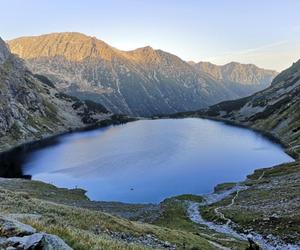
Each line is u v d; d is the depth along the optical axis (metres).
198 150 186.62
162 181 124.12
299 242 46.50
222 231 59.28
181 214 77.56
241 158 162.88
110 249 19.28
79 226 32.91
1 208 34.31
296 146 184.75
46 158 181.00
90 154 186.12
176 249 34.66
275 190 83.88
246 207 72.44
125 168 146.88
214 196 98.06
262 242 49.66
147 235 37.50
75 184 124.81
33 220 22.20
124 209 84.50
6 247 14.11
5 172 151.00
